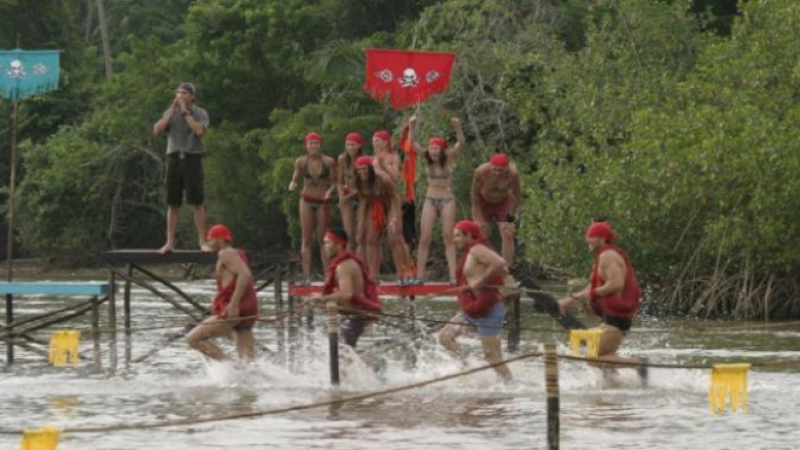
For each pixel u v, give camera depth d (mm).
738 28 71062
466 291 38469
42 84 50844
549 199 70562
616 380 37906
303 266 44812
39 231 125250
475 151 85562
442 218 43750
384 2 111000
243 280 40156
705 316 65312
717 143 63344
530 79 84000
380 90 45188
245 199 112812
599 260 38188
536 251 69625
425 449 28516
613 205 66312
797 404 34469
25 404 35969
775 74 67812
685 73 76125
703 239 65312
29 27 135875
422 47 90875
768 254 63719
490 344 38469
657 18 78438
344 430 31078
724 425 31297
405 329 45094
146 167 123500
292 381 39844
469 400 35781
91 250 126875
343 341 39812
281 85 116625
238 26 115938
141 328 40031
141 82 120188
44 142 132125
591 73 76312
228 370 40281
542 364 42500
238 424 32000
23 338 50031
